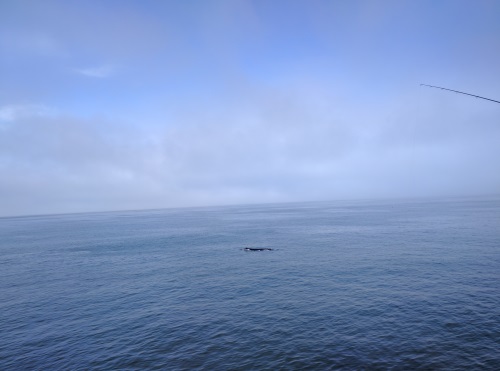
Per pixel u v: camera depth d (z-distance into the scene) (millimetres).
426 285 31812
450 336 21094
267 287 34469
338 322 24141
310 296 30578
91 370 19000
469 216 107000
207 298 31672
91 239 90250
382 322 23734
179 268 46125
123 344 22234
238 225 119688
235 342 21734
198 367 18688
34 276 44594
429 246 53406
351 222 109625
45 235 110875
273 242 68938
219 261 50219
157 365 19156
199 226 122812
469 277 33719
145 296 33125
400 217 119938
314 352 19812
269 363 18766
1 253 69188
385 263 42594
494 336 20797
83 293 35062
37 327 26000
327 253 52500
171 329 24375
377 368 17719
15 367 19766
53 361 20328
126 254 60906
